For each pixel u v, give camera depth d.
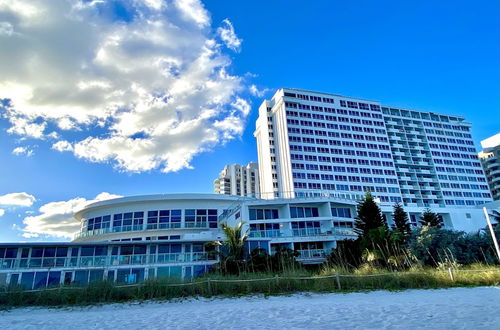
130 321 10.66
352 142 91.81
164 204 45.38
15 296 14.74
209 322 10.01
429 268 20.34
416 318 8.95
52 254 27.67
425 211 49.94
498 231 26.27
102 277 17.45
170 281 16.23
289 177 82.56
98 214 47.59
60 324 10.62
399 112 106.00
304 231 36.53
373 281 16.30
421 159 100.62
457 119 113.25
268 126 94.38
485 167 116.38
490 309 9.53
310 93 93.88
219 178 158.12
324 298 14.09
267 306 12.48
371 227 32.88
